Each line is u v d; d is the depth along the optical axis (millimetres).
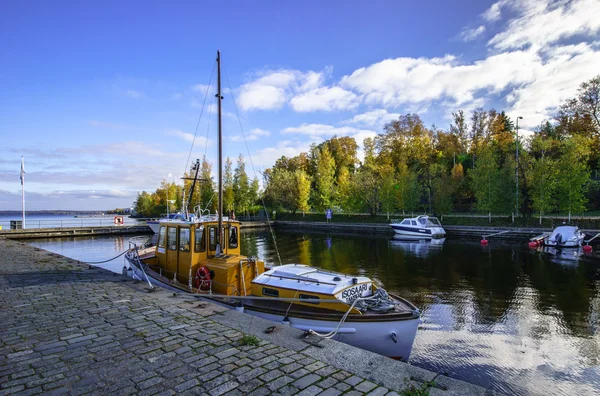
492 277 18609
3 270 12766
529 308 13273
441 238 37938
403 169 51062
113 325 6434
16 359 4957
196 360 4867
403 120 65562
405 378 4348
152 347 5348
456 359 9203
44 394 3984
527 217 40000
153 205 90500
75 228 43875
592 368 8680
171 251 10945
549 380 8156
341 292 7863
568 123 45906
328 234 45250
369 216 54531
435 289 16172
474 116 63750
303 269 9414
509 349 9766
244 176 60594
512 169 39719
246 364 4730
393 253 27641
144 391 4023
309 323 7504
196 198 56031
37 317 6961
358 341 7242
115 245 35938
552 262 22719
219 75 10805
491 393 4004
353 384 4184
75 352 5191
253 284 8969
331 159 63469
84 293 9039
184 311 7344
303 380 4273
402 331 7309
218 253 10164
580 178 35219
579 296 14836
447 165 63844
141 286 9898
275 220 59344
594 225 34219
